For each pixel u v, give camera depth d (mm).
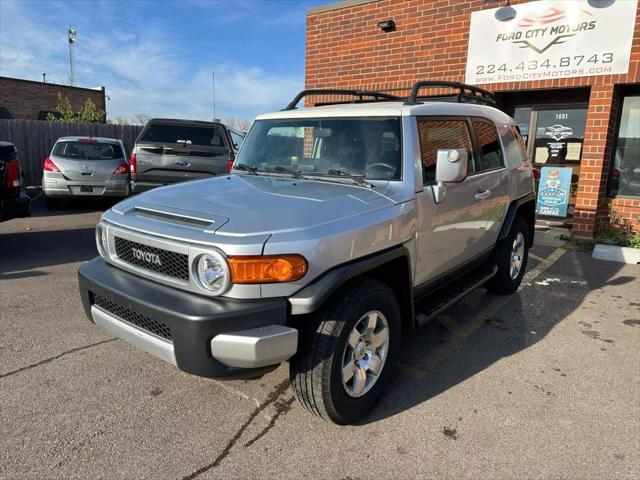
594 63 7316
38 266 6277
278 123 4113
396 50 9188
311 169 3711
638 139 7863
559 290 5586
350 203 2920
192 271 2545
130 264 2941
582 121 8516
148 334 2627
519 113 9148
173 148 8781
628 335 4320
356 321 2752
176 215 2799
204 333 2379
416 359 3836
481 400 3229
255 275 2422
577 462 2615
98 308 2969
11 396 3178
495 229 4750
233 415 3020
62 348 3879
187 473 2498
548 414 3064
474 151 4227
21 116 26656
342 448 2715
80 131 15859
